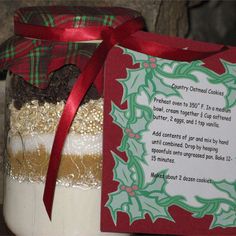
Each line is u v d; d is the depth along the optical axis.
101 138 0.76
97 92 0.76
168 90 0.76
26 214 0.79
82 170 0.76
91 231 0.78
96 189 0.77
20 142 0.79
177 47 0.76
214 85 0.77
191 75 0.76
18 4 0.96
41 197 0.77
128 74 0.75
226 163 0.77
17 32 0.78
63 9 0.79
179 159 0.76
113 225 0.76
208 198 0.77
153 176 0.76
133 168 0.76
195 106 0.76
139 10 0.99
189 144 0.76
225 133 0.77
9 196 0.81
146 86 0.75
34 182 0.78
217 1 1.77
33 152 0.77
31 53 0.75
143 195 0.76
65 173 0.76
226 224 0.78
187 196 0.77
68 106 0.74
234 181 0.78
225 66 0.77
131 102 0.75
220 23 1.83
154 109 0.75
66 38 0.75
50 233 0.77
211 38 1.81
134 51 0.75
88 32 0.75
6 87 0.83
